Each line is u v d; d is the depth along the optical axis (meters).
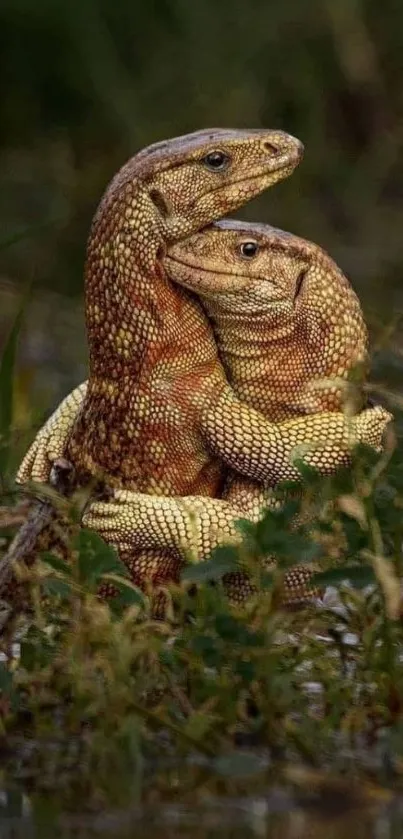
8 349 12.38
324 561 9.15
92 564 8.72
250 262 9.16
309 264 9.28
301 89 23.64
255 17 23.95
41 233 21.34
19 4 24.14
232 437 9.25
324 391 9.36
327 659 8.88
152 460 9.34
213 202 9.17
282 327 9.26
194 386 9.26
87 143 23.97
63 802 7.78
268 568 9.03
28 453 9.88
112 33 24.36
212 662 8.40
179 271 9.14
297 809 7.74
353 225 22.72
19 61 24.36
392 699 8.48
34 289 20.41
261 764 8.01
